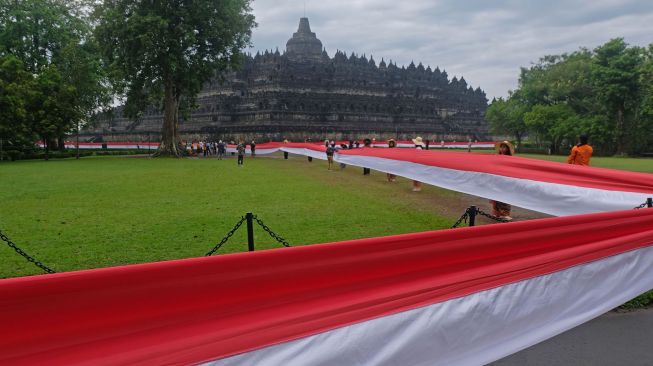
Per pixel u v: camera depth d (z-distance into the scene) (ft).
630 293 16.84
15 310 9.12
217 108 267.39
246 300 11.06
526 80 264.72
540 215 47.19
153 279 10.25
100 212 48.98
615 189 30.53
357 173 96.58
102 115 224.33
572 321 15.40
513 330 14.29
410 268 13.07
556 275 15.34
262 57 277.64
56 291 9.45
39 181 79.71
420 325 12.77
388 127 296.71
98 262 30.91
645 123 191.72
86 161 143.84
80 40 185.47
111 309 9.89
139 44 140.26
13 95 140.77
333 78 291.38
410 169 51.03
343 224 42.68
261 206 52.70
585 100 220.64
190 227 41.57
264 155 198.18
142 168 111.24
